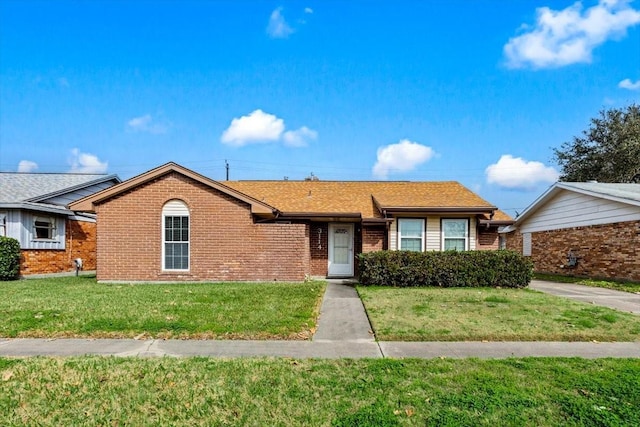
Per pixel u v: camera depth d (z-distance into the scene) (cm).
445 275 1345
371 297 1091
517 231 2500
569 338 701
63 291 1161
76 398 450
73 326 744
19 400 445
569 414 410
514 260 1344
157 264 1420
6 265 1545
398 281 1364
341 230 1723
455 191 1867
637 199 1459
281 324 760
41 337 704
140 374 518
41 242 1805
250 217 1436
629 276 1524
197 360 576
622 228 1565
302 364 561
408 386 479
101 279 1418
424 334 715
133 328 734
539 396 450
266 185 2041
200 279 1424
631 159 3219
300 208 1712
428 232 1645
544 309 912
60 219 1939
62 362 565
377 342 684
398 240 1644
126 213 1424
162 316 809
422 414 408
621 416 406
